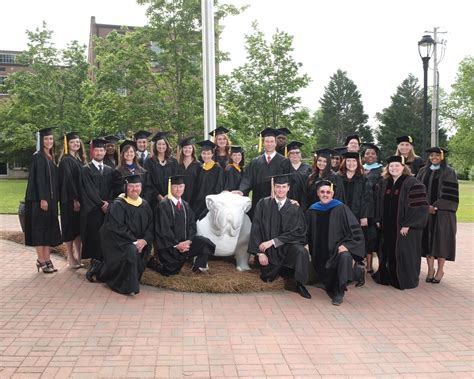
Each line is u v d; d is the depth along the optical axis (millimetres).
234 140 14570
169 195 6176
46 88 25188
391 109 48094
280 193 5945
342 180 6668
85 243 6453
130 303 5211
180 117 14508
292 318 4812
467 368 3701
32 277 6297
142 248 5719
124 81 14828
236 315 4871
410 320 4809
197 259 6273
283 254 5855
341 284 5363
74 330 4363
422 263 7777
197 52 14430
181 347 4008
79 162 6887
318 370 3619
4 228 10844
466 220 13961
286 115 15258
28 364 3650
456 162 36781
